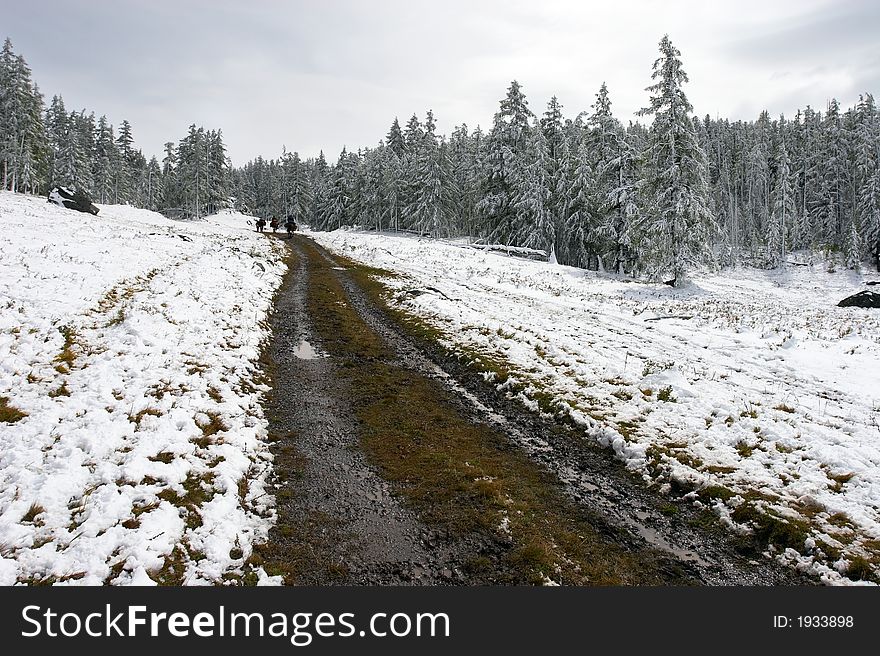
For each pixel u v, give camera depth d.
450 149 81.56
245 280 21.58
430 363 14.51
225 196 99.56
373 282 27.12
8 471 6.43
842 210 61.81
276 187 120.38
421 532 6.73
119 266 18.11
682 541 6.71
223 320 15.04
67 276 15.00
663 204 33.44
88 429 7.60
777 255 61.16
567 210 46.72
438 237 69.75
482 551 6.36
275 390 11.76
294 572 5.91
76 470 6.66
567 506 7.47
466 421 10.52
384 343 16.34
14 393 8.26
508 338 15.91
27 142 62.97
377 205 82.62
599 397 11.23
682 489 7.85
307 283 25.59
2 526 5.54
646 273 39.47
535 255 46.66
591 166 44.94
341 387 12.26
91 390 8.88
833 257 57.84
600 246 45.50
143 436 7.84
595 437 9.65
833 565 6.03
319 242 51.38
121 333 11.73
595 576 5.96
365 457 8.80
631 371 12.91
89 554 5.45
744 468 8.12
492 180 51.97
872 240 53.97
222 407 9.72
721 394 11.21
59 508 6.01
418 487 7.84
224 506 6.86
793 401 10.89
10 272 14.23
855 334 17.22
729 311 22.89
